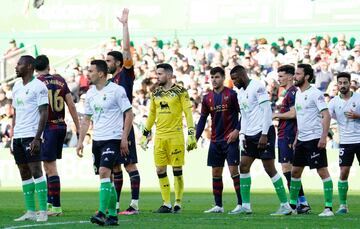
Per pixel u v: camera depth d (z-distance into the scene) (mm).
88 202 42062
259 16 74750
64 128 33094
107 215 29109
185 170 57062
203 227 27266
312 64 64375
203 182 56469
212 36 76250
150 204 40719
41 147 32438
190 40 72062
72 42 81938
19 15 84312
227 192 51188
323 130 32375
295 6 73125
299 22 73000
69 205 39688
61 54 82312
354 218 31266
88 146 59906
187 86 66438
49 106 32625
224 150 34906
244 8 75375
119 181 33719
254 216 32219
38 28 83562
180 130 34812
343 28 71375
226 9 76312
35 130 29719
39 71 32969
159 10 79125
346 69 63250
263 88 32719
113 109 27938
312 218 31141
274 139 33000
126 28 33625
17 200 43656
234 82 33188
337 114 34812
